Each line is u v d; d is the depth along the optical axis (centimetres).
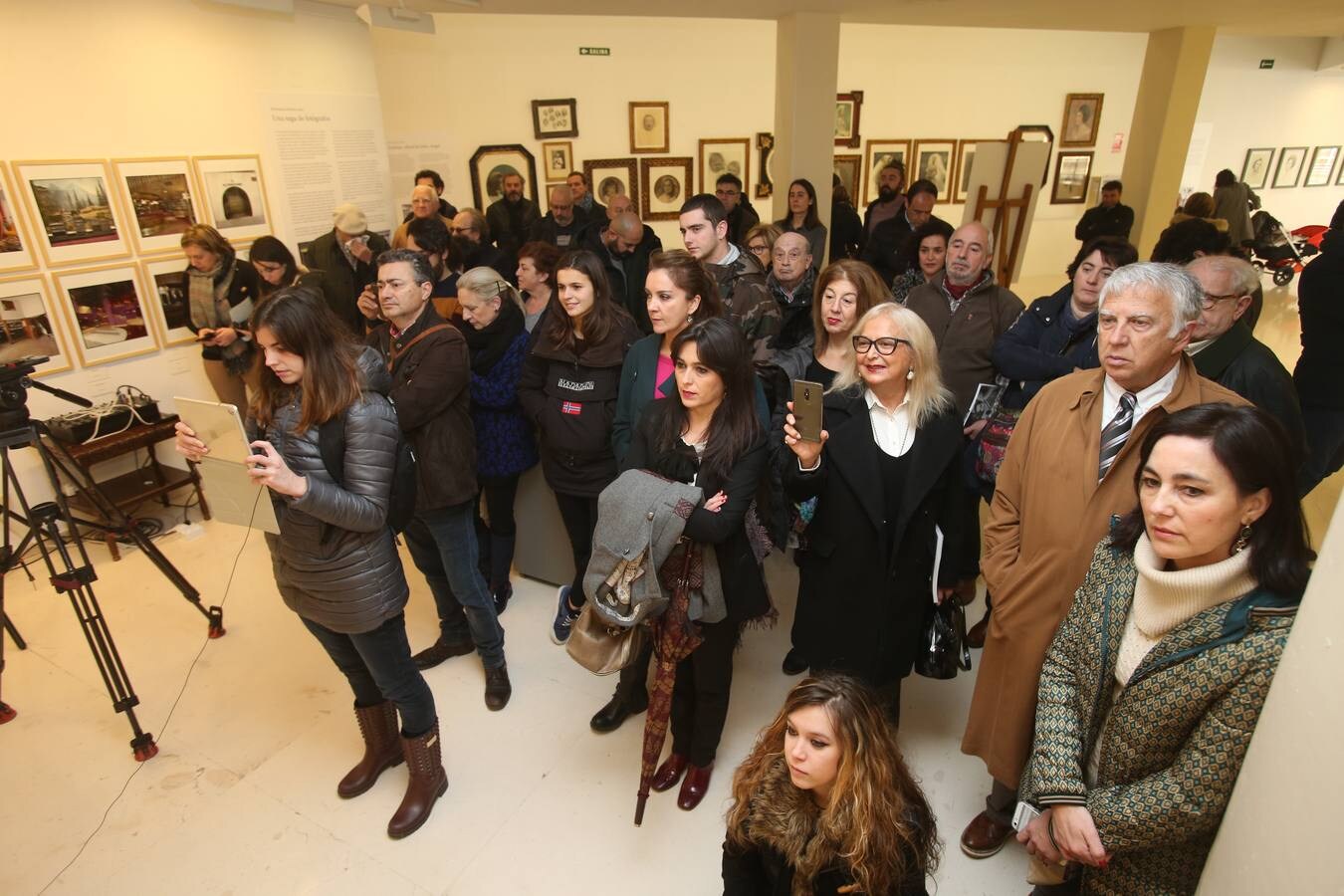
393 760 214
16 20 296
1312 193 1035
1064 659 125
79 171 322
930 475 174
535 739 225
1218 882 87
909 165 838
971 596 220
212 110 370
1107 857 109
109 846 192
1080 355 215
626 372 226
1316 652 73
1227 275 171
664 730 180
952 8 450
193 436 160
